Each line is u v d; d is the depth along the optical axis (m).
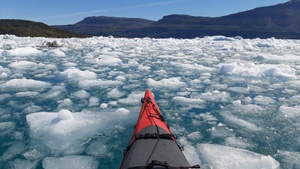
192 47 20.80
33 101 5.96
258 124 4.70
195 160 3.46
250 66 10.05
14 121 4.78
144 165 2.72
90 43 24.05
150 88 7.22
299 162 3.43
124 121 4.79
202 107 5.63
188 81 8.16
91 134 4.26
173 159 2.86
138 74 9.35
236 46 19.67
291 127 4.54
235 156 3.54
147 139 3.31
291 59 12.88
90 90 7.00
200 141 4.08
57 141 4.02
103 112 5.25
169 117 5.07
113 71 9.84
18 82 7.53
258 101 5.99
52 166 3.38
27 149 3.80
